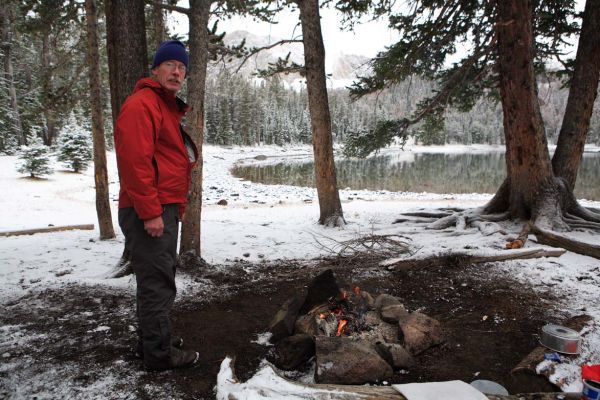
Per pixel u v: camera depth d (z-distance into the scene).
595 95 7.08
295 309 3.12
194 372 2.51
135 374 2.46
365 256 5.49
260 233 7.45
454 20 8.30
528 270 4.64
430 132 9.80
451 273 4.60
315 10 8.02
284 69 8.58
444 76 9.69
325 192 8.42
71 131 22.05
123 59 4.41
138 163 2.08
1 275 4.57
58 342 2.90
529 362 2.48
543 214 6.47
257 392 2.08
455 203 13.95
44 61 12.38
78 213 11.35
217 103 72.50
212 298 3.88
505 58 6.54
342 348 2.50
